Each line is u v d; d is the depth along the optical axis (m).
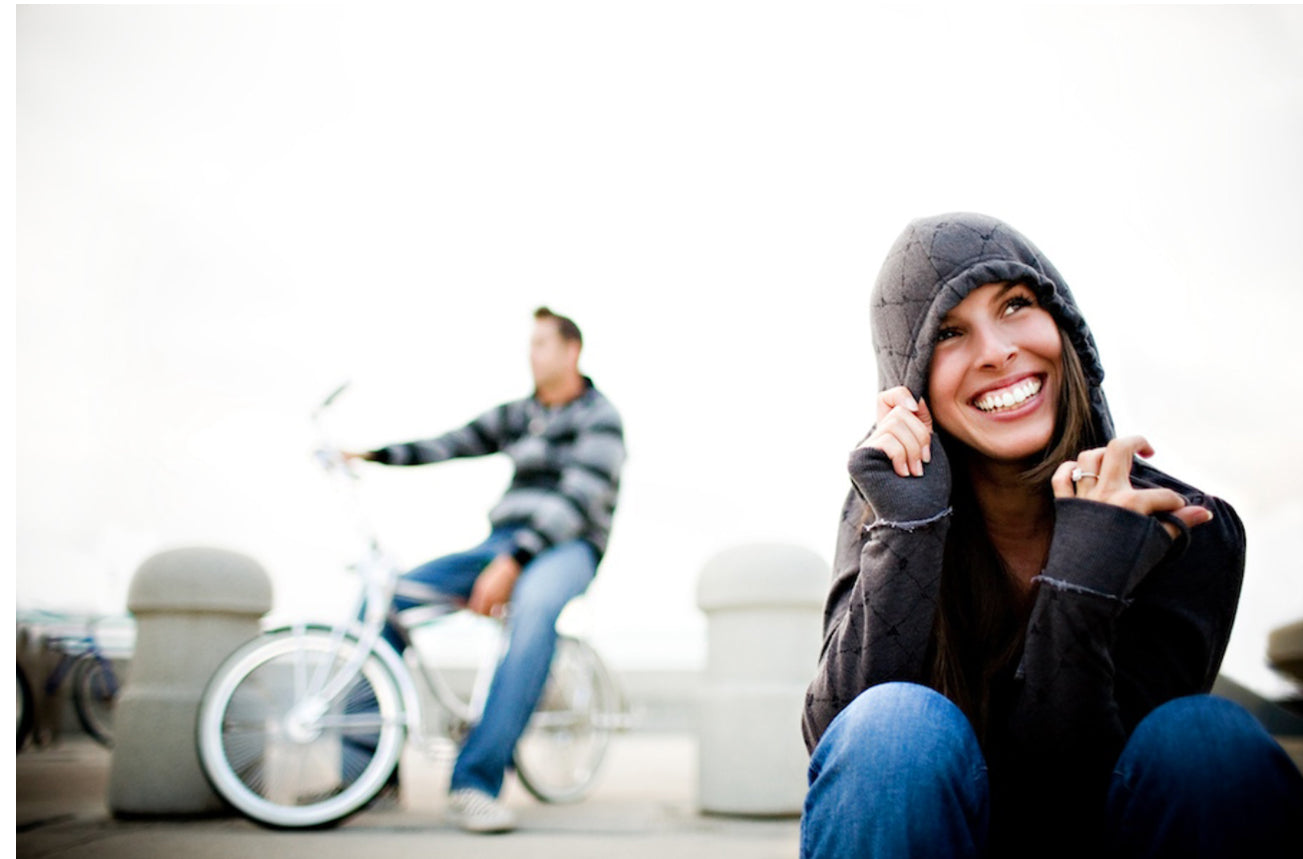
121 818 3.39
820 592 3.55
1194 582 1.22
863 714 1.08
